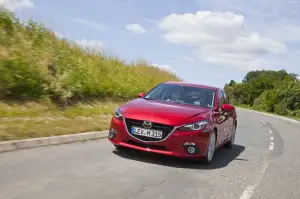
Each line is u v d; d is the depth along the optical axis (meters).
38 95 10.07
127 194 4.41
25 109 9.12
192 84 7.96
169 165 6.27
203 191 5.00
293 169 7.27
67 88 11.48
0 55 9.76
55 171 5.04
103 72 16.66
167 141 5.99
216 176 5.95
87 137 8.05
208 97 7.46
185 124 6.07
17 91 9.51
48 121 8.47
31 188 4.17
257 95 94.88
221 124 7.46
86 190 4.36
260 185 5.71
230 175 6.15
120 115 6.37
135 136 6.16
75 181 4.67
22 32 12.09
